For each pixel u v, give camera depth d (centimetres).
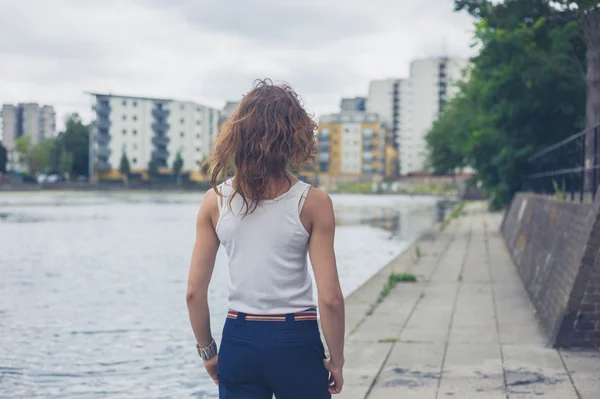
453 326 820
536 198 1391
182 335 840
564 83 1716
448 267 1485
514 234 1780
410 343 729
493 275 1339
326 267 232
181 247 2109
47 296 1152
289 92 241
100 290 1220
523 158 1952
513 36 1677
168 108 14100
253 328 232
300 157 236
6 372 669
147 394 597
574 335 679
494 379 575
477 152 2070
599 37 1478
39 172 15812
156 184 12550
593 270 679
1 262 1684
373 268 1591
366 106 19712
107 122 13762
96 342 802
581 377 573
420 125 16550
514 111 1831
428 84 16462
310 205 232
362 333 792
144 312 998
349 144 16625
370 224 3362
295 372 232
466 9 1775
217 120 15162
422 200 8419
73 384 630
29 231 2767
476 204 6375
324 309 233
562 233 870
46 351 758
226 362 237
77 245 2172
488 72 1864
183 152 14262
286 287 232
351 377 595
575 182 1041
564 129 1916
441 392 543
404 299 1049
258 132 230
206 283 245
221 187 238
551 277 848
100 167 13762
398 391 548
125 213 4394
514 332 771
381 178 15788
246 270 233
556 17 1706
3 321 928
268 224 231
